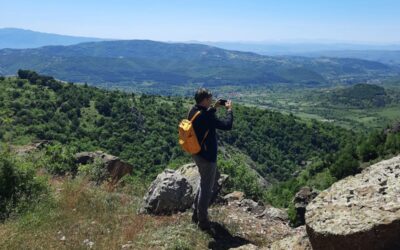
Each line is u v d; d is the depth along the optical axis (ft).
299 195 40.45
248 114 497.87
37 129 285.43
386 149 215.92
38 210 29.58
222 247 24.97
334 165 208.74
